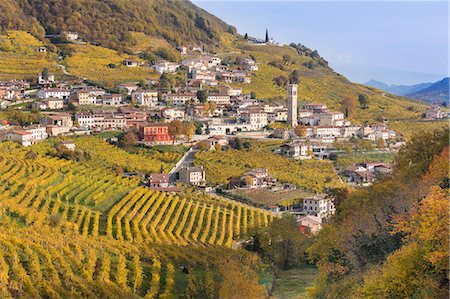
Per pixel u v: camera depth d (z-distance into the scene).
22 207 141.12
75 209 155.75
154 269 117.44
